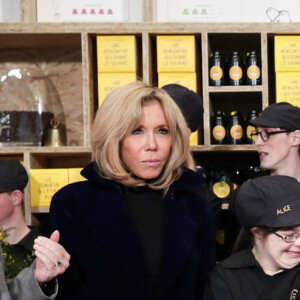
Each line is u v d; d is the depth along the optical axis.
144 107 1.46
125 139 1.47
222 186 2.63
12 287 1.29
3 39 2.77
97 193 1.54
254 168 2.75
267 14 2.84
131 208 1.54
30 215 2.59
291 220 1.55
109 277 1.47
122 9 2.88
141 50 2.85
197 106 2.12
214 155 2.95
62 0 2.87
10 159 2.51
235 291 1.58
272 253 1.58
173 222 1.52
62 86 3.02
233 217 2.29
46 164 2.92
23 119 2.71
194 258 1.54
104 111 1.48
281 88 2.60
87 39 2.62
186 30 2.60
